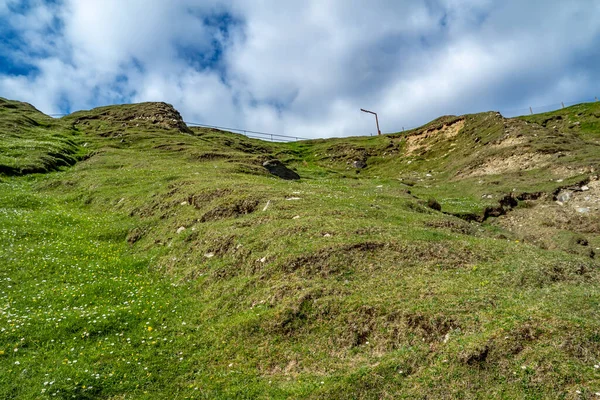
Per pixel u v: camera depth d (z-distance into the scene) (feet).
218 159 179.22
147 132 255.70
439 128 291.58
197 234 81.82
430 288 51.90
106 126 276.82
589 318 43.39
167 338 50.72
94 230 95.96
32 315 52.49
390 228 72.69
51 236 88.94
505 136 208.85
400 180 202.08
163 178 132.05
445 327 44.34
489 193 149.59
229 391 40.32
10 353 44.04
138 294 63.57
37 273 68.28
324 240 66.03
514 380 35.53
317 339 46.75
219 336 50.21
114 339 49.60
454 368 37.68
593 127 236.02
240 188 100.94
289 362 44.55
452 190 171.83
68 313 53.78
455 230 87.15
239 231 76.13
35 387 38.68
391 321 46.60
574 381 34.14
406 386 37.45
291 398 38.14
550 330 39.55
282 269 60.23
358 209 89.30
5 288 61.46
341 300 50.67
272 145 375.04
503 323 41.86
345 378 39.19
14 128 224.74
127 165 167.53
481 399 34.78
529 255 63.62
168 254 79.46
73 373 41.32
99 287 64.54
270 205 88.69
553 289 52.60
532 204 139.74
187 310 58.44
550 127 261.44
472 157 211.82
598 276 59.77
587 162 152.35
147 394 40.16
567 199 135.13
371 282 55.21
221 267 66.85
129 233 94.12
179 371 44.32
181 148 205.98
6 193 123.44
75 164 185.47
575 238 107.45
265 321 49.85
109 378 41.65
